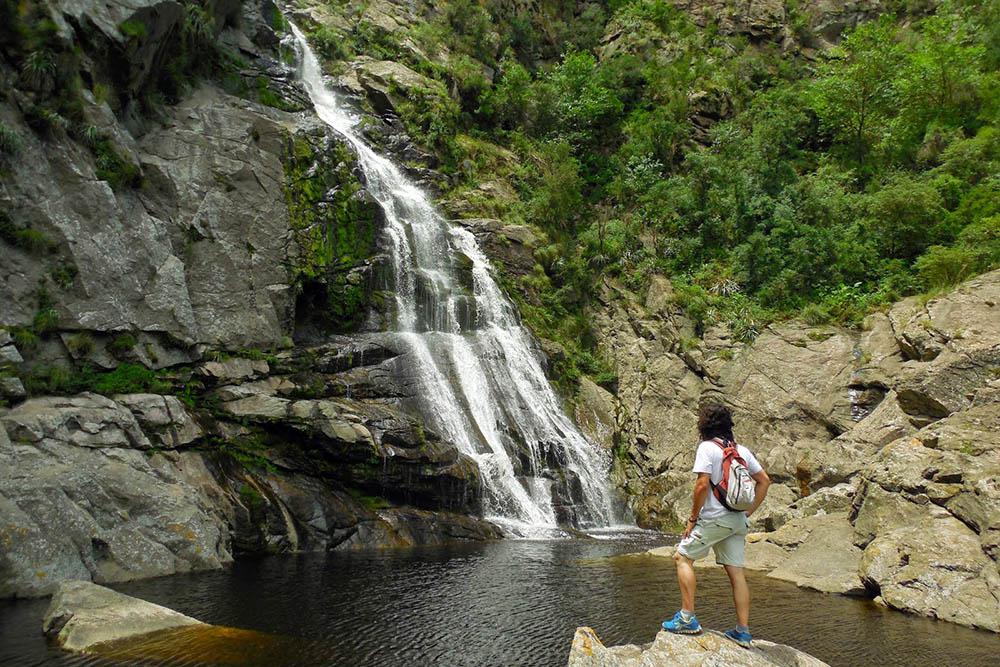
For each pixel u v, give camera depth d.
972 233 23.81
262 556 14.23
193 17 22.64
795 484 21.23
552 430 23.67
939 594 10.18
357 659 7.75
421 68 35.78
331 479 16.44
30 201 15.63
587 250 31.34
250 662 7.55
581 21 48.81
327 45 34.03
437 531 16.78
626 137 38.38
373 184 26.62
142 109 20.36
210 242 19.41
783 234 28.23
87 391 14.79
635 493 23.48
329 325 22.45
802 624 9.56
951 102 32.62
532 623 9.33
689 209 31.80
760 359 24.14
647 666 5.86
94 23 17.97
